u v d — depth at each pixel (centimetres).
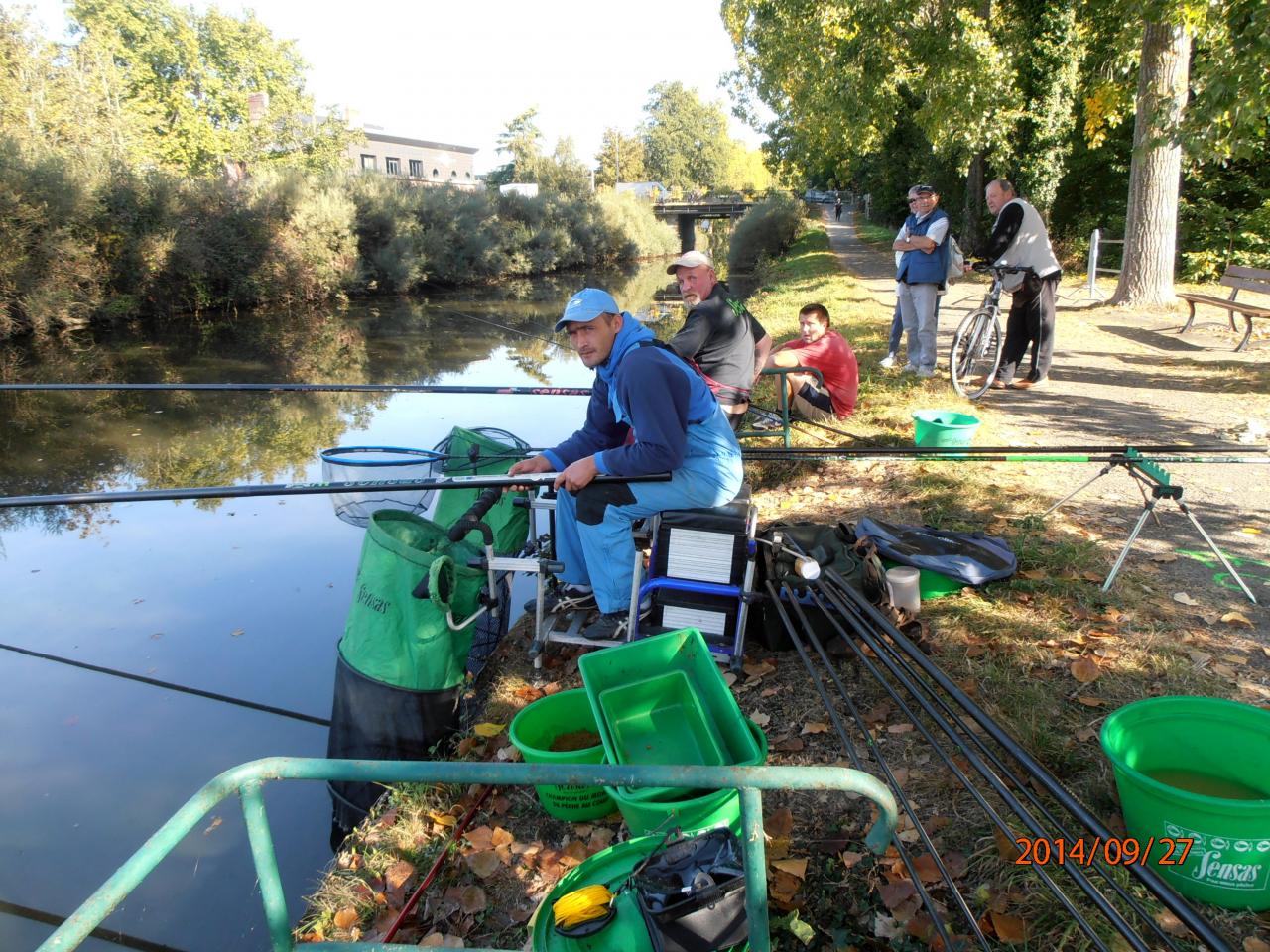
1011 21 1828
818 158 2792
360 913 290
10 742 423
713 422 370
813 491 567
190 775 399
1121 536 459
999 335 743
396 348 1703
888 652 327
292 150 5038
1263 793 254
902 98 2434
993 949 233
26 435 1038
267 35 4916
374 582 376
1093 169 2031
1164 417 666
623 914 226
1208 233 1628
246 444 992
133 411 1163
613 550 381
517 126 7044
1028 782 288
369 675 372
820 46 2119
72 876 343
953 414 582
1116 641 360
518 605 539
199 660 497
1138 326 1104
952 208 2620
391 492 489
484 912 282
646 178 10556
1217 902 233
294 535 695
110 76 3005
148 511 760
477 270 3138
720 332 548
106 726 436
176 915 324
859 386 784
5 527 722
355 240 2569
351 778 182
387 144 6888
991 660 355
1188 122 857
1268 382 758
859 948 245
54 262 1720
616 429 422
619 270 3984
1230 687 324
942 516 492
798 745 329
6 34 2441
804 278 1955
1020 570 423
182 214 2091
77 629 537
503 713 384
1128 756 263
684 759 289
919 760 311
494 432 564
